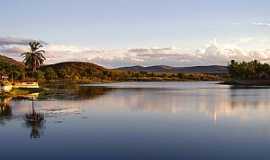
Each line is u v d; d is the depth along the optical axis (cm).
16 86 8312
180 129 3047
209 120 3609
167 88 12269
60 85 13912
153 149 2297
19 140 2561
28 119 3559
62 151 2245
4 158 2095
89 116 3853
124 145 2409
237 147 2352
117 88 11962
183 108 4828
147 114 4109
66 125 3206
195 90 10619
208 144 2444
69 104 5209
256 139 2616
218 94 8331
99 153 2195
